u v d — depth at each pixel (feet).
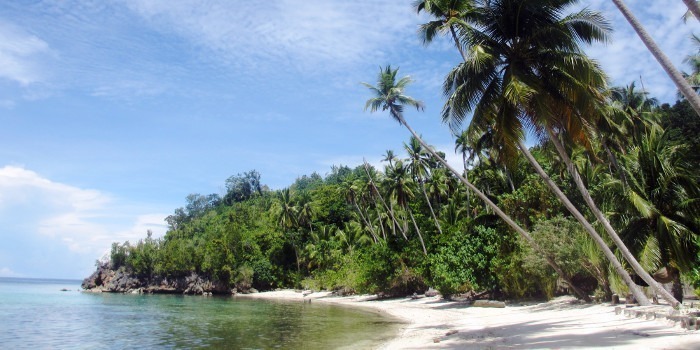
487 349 49.73
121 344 75.51
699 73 103.60
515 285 110.01
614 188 71.00
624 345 41.75
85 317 122.83
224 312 137.39
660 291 57.26
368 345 66.39
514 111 61.41
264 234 273.95
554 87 61.46
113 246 329.52
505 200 115.65
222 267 259.80
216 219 343.05
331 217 288.10
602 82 59.11
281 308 153.17
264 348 68.23
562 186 115.24
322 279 230.48
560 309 91.30
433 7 77.97
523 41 62.80
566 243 89.56
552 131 60.95
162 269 281.95
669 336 44.29
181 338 81.56
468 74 61.87
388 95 102.53
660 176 68.28
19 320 114.42
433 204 216.95
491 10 63.93
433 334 72.33
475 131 64.75
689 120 140.56
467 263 116.67
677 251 63.36
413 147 191.31
